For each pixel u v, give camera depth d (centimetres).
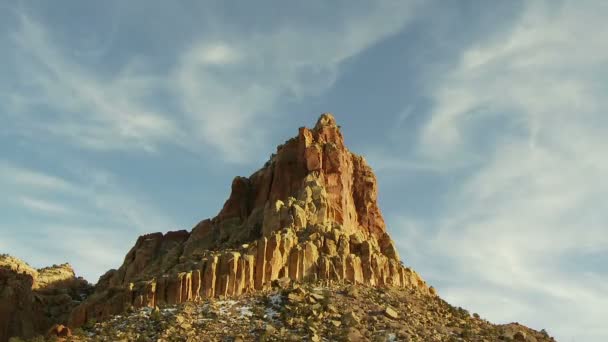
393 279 13512
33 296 16288
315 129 16088
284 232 13262
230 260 12519
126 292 12812
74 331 11850
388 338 10800
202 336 10650
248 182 16488
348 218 14700
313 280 12681
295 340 10425
